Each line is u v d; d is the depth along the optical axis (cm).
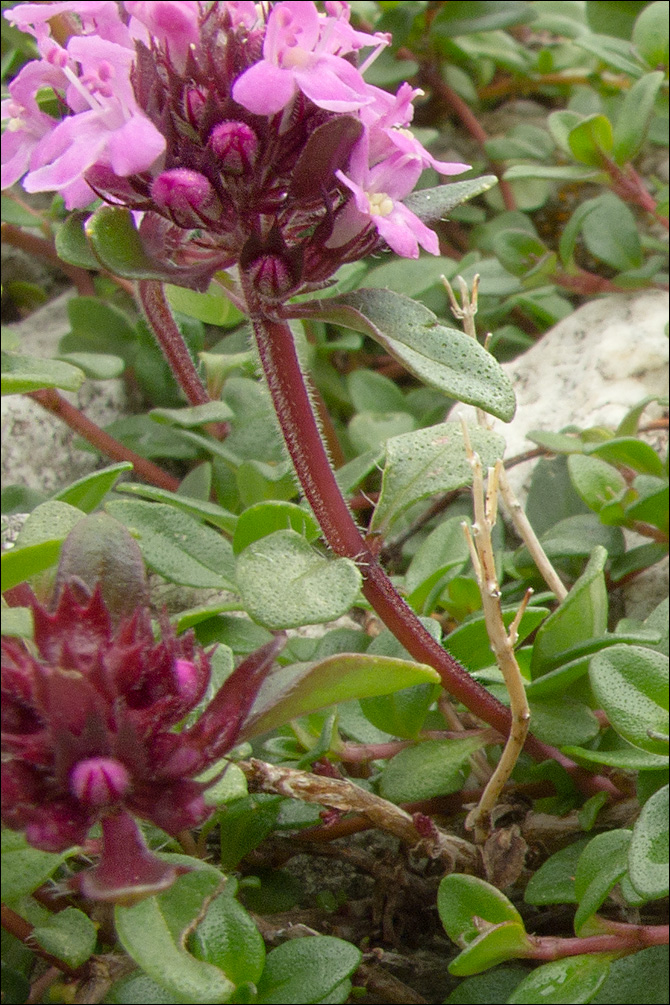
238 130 11
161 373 18
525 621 14
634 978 12
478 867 13
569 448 15
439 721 14
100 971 12
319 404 16
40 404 16
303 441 12
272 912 14
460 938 12
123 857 11
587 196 24
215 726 11
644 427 16
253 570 12
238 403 16
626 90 23
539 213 24
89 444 18
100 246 12
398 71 21
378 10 22
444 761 13
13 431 19
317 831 14
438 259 18
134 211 12
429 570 14
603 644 13
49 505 12
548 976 12
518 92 25
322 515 13
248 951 12
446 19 21
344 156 12
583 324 18
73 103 12
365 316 12
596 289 18
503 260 19
